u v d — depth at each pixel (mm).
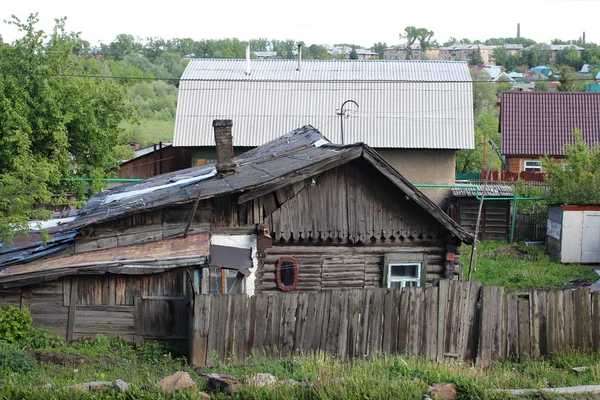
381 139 35094
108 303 14695
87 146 28422
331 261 16797
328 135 35625
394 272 17203
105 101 28859
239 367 12383
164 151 36375
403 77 37781
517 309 13078
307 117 36250
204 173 19641
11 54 27297
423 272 17016
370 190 16641
